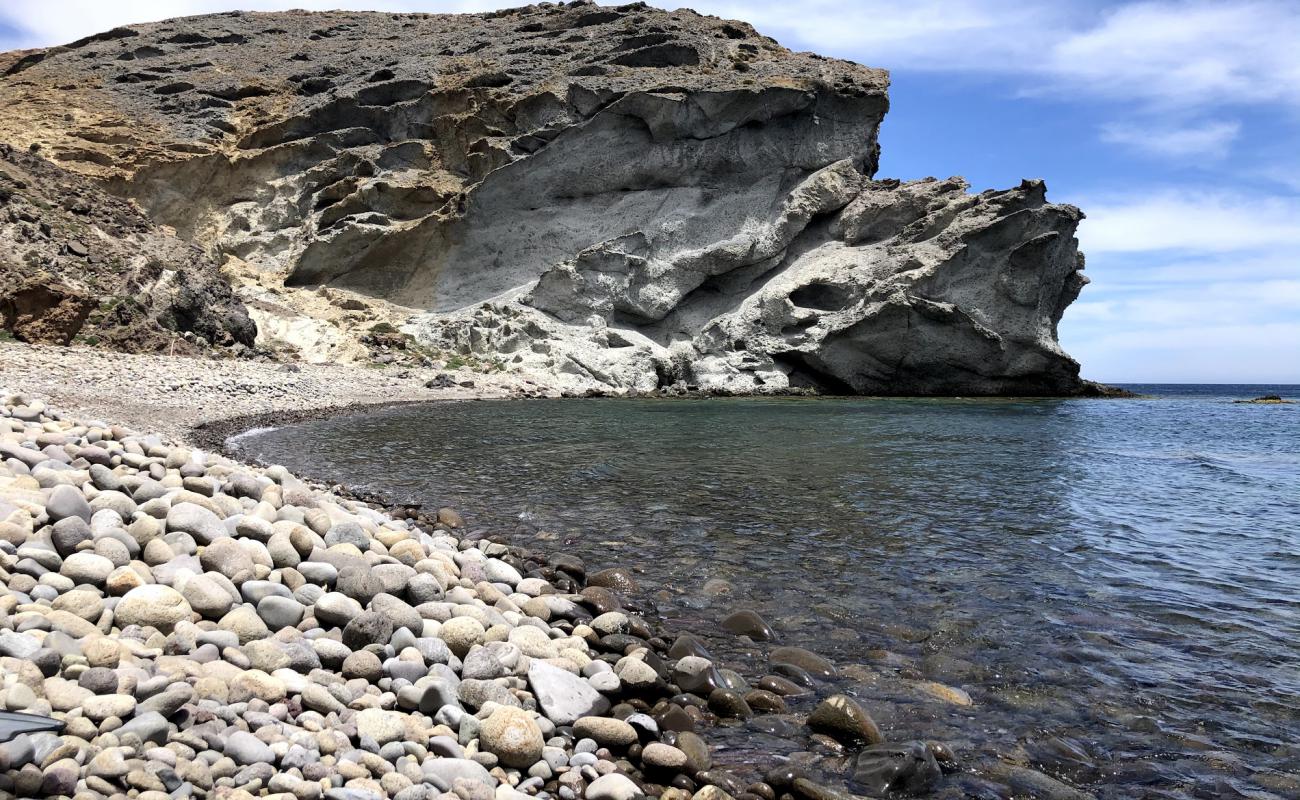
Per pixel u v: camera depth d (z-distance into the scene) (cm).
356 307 4444
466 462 1527
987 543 984
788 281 4619
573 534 982
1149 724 514
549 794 414
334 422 2158
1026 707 536
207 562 543
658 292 4538
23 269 2586
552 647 562
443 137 5066
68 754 329
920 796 430
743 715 513
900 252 4497
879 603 745
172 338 2892
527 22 6044
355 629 500
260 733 383
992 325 4403
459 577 672
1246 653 635
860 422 2669
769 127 4872
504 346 4231
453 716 445
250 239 4866
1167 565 898
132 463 696
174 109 5488
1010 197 4409
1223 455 2067
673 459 1658
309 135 5231
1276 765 468
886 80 5159
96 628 432
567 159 4719
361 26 6812
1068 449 2052
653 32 5397
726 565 861
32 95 5438
